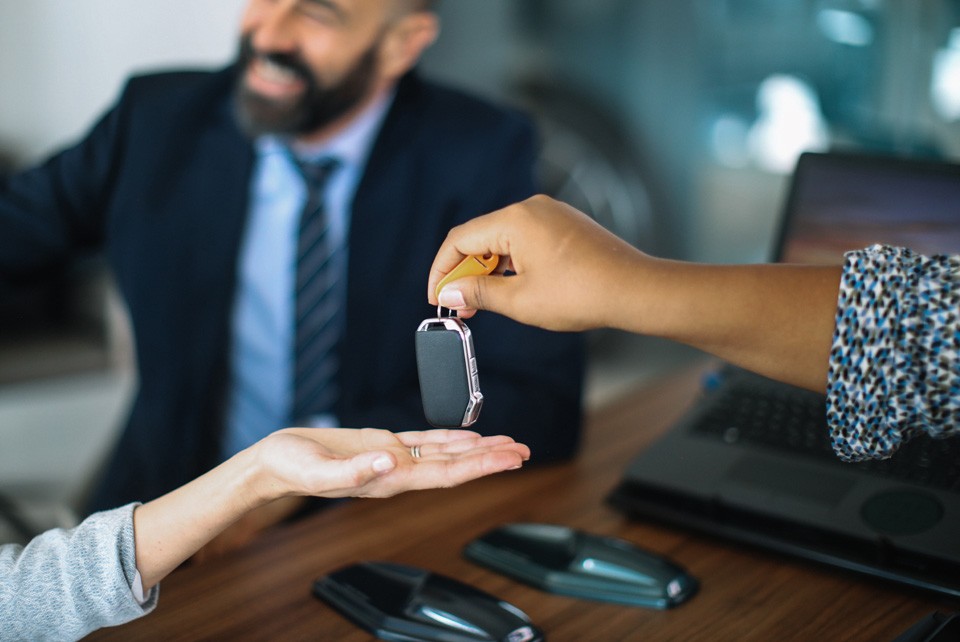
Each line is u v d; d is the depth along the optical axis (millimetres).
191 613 767
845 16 3012
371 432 695
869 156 994
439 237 1441
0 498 2299
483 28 3287
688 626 748
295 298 1458
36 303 3279
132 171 1449
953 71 2908
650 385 1286
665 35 3129
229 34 3277
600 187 3242
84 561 664
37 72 3021
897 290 594
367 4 1368
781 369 646
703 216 3184
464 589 762
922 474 860
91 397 3121
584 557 807
